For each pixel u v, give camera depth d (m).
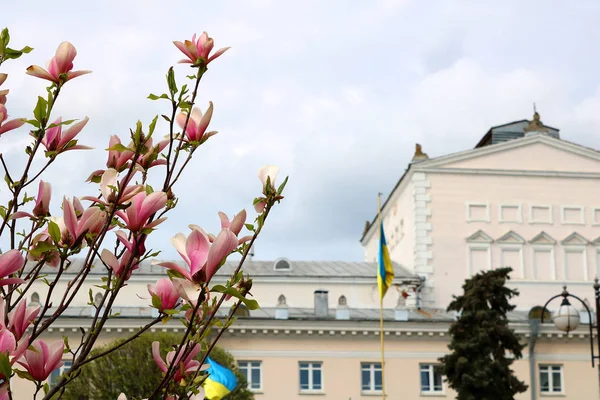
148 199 4.42
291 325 54.56
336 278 66.38
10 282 4.13
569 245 69.25
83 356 4.44
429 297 66.81
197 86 5.02
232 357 48.62
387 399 54.75
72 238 4.50
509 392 49.00
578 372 56.59
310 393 54.38
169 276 4.25
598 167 70.31
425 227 68.06
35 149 4.70
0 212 4.73
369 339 55.47
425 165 69.00
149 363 44.06
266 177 4.96
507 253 68.56
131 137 4.71
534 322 56.66
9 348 3.94
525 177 69.75
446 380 50.69
